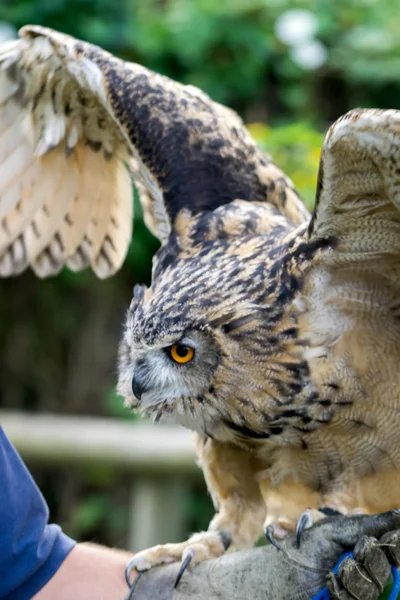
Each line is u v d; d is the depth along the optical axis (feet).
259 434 20.84
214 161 24.43
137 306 21.68
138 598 19.60
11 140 29.01
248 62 53.21
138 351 21.01
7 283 62.23
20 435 36.01
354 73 53.06
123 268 57.00
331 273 20.13
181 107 25.31
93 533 56.49
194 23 53.01
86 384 61.26
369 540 18.69
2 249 29.12
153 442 35.19
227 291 20.35
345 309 20.08
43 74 27.63
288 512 21.75
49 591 19.16
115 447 35.45
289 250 20.43
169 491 35.45
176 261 22.09
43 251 29.25
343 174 18.71
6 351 62.39
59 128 28.45
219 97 53.42
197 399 20.67
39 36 27.14
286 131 37.01
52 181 29.04
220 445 22.17
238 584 19.54
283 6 52.95
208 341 20.22
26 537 18.90
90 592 19.29
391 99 55.36
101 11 54.44
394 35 53.01
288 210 24.76
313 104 54.60
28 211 29.14
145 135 24.72
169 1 56.34
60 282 61.87
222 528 21.76
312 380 19.90
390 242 19.66
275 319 20.03
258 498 22.16
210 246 21.91
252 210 22.86
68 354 61.98
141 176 25.67
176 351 20.49
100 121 27.96
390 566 18.83
